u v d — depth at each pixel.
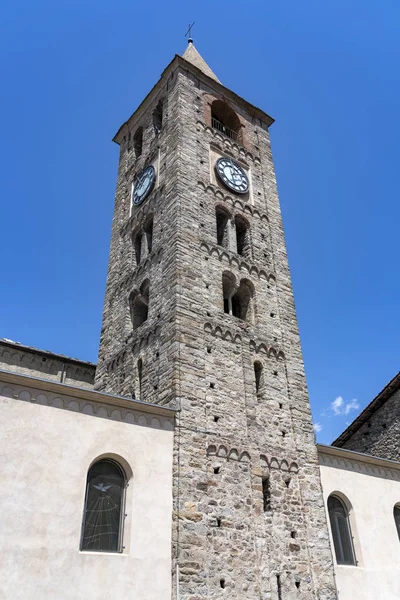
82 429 19.45
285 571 21.48
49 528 17.11
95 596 17.00
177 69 37.84
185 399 22.67
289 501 23.45
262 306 29.62
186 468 21.02
